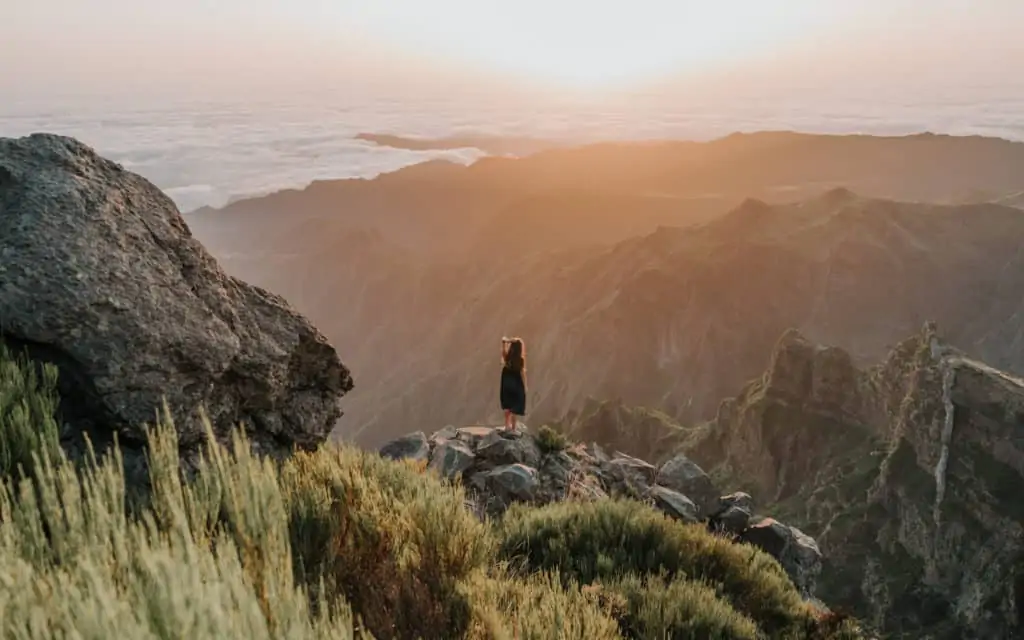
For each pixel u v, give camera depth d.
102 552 2.79
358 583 4.07
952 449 74.69
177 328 5.43
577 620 4.53
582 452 14.52
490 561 5.75
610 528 8.32
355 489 5.05
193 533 3.22
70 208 5.60
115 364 4.89
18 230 5.17
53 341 4.75
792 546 13.91
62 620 2.31
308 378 7.14
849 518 84.56
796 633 7.46
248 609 2.51
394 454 12.75
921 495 77.00
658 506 13.35
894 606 72.50
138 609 2.36
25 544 2.85
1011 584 62.47
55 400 4.56
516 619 4.27
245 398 6.09
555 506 9.27
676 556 8.19
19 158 6.09
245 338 6.26
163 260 5.98
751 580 8.25
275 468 5.57
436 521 4.93
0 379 4.35
